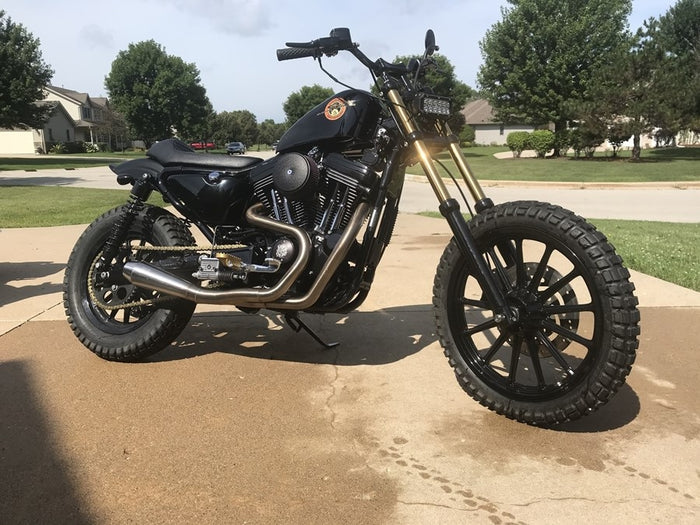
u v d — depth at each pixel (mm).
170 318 3268
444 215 2779
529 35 32750
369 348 3600
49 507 2068
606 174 21219
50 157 51250
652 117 26750
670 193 15742
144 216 3494
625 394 2953
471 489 2162
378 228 3088
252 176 3160
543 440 2508
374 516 2016
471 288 4973
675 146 48344
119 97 69938
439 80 34750
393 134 2879
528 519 1993
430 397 2924
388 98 2854
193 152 3422
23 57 37875
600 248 2389
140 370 3262
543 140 33156
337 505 2076
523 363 3320
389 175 2887
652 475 2244
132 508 2066
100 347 3355
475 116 70688
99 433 2572
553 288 2555
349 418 2711
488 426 2633
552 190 17125
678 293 4746
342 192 2957
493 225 2658
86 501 2104
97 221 3615
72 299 3543
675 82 26281
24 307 4469
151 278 3193
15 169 29344
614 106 27797
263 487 2186
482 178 20219
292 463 2342
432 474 2260
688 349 3549
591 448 2439
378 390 3002
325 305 3018
